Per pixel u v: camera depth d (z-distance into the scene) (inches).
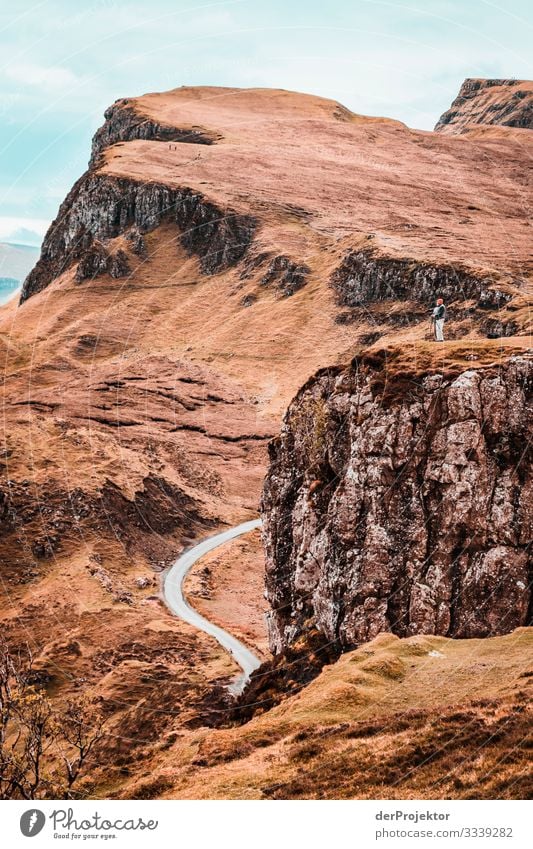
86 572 5290.4
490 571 2409.0
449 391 2571.4
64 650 4136.3
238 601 5167.3
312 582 2812.5
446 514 2493.8
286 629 2881.4
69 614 4768.7
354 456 2699.3
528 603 2374.5
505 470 2516.0
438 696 1763.0
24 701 2231.8
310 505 2871.6
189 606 4958.2
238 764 1701.5
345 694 1829.5
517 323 7662.4
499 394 2561.5
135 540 5984.3
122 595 5027.1
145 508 6328.7
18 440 6850.4
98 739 2516.0
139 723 3011.8
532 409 2554.1
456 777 1421.0
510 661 1852.9
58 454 6752.0
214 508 6894.7
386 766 1507.1
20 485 6151.6
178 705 3144.7
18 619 4778.5
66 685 3823.8
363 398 2770.7
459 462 2507.4
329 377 3070.9
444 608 2410.2
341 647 2518.5
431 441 2578.7
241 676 3506.4
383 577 2508.6
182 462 7455.7
